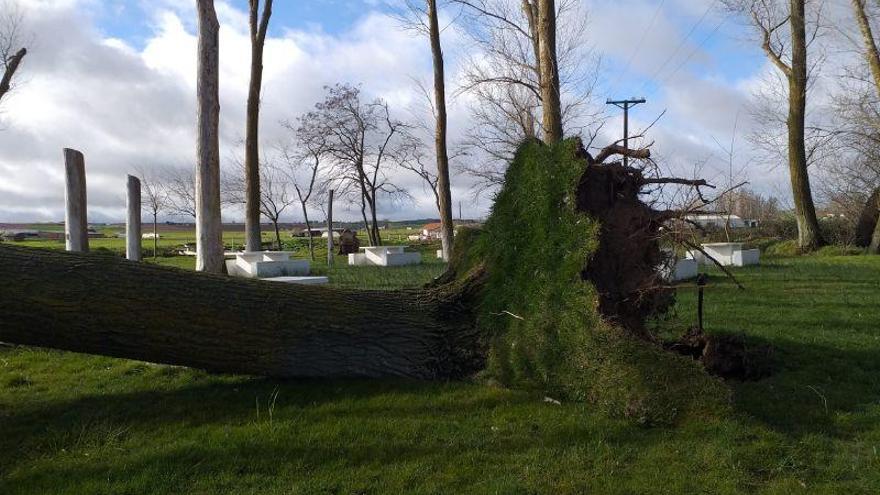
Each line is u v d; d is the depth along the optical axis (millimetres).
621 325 5965
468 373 6586
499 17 18844
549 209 6492
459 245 7574
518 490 4266
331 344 6395
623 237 6469
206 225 11000
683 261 15836
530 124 21219
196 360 6098
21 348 8336
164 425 5465
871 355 7785
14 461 4812
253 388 6332
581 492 4258
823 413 5758
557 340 6043
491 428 5336
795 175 28344
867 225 29578
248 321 6148
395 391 6164
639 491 4270
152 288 5906
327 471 4570
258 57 20750
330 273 19719
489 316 6715
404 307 6855
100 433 5285
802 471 4598
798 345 8320
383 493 4242
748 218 33469
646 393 5414
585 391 5797
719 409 5324
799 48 27719
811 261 23359
